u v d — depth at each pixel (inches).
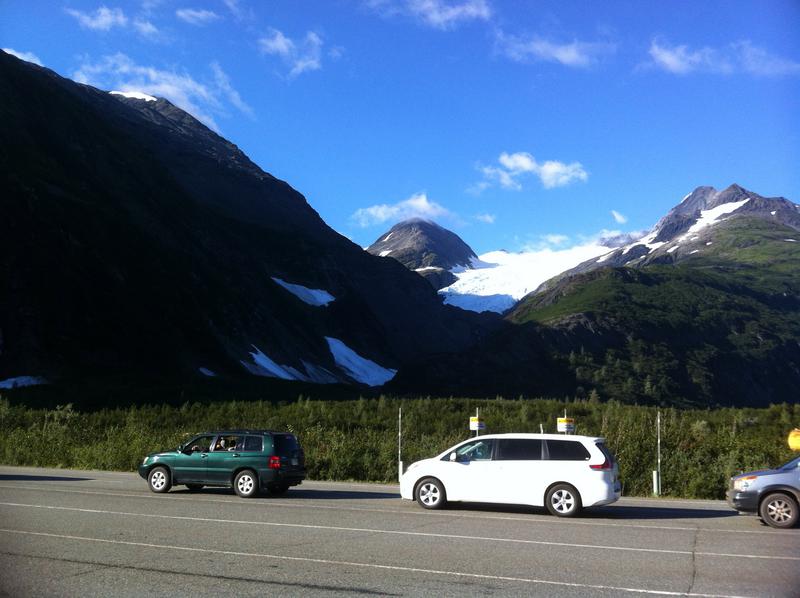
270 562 382.3
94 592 319.6
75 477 916.0
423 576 354.0
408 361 7140.8
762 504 539.2
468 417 1689.2
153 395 2733.8
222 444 716.7
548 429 1352.1
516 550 423.8
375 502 667.4
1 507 593.6
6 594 316.2
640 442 890.1
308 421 1558.8
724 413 1696.6
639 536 483.2
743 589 334.6
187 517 542.3
